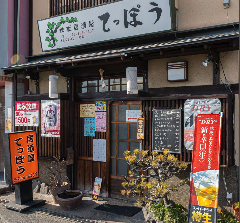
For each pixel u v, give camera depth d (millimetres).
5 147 6461
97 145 7480
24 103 8086
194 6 6309
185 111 5633
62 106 7562
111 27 6824
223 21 5992
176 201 6090
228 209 5535
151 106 6133
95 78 7613
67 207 6398
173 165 5203
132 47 6555
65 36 7590
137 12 6391
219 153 4832
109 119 7285
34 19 8914
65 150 7629
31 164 6875
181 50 5375
